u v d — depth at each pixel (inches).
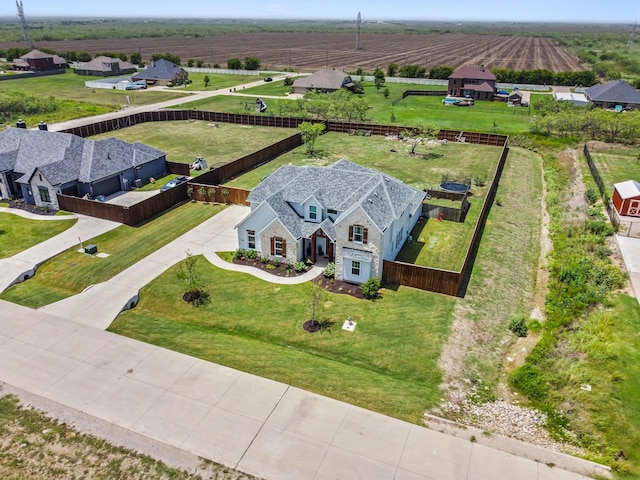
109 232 1652.3
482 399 956.6
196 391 944.9
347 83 4559.5
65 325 1152.2
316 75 4547.2
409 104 4136.3
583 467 794.8
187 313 1222.9
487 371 1039.0
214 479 760.3
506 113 3774.6
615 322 1158.3
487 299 1299.2
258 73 5964.6
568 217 1830.7
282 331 1154.0
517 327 1165.7
